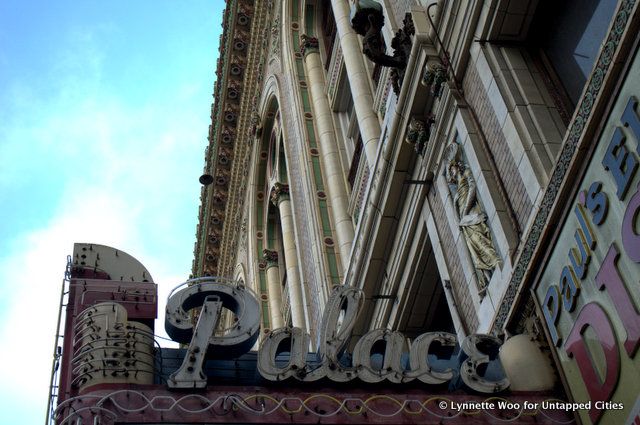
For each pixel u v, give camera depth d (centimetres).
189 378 1069
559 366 1114
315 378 1103
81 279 1269
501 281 1309
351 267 2039
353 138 2772
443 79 1561
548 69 1416
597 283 1047
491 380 1156
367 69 2491
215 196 4672
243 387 1081
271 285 3700
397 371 1127
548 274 1161
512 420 1073
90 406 1013
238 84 4328
